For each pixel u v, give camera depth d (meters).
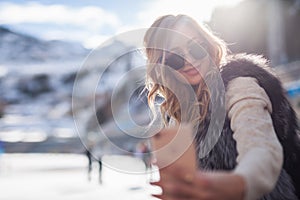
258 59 1.60
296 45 37.88
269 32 36.12
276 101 1.52
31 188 20.02
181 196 0.87
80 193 17.33
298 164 1.59
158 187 0.91
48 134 45.75
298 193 1.59
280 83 1.56
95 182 20.45
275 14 36.22
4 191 19.00
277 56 36.09
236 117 1.26
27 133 47.38
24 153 45.19
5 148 47.09
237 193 0.90
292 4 36.59
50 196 17.05
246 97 1.33
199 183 0.87
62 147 40.19
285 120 1.55
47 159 39.84
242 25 30.48
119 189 16.23
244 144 1.14
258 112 1.25
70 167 32.06
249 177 0.95
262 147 1.10
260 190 0.97
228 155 1.44
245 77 1.45
